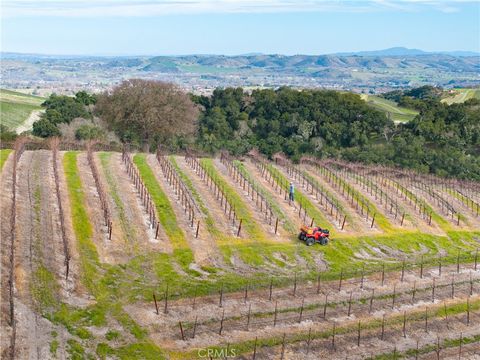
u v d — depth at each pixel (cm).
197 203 5819
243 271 4500
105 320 3412
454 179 8606
